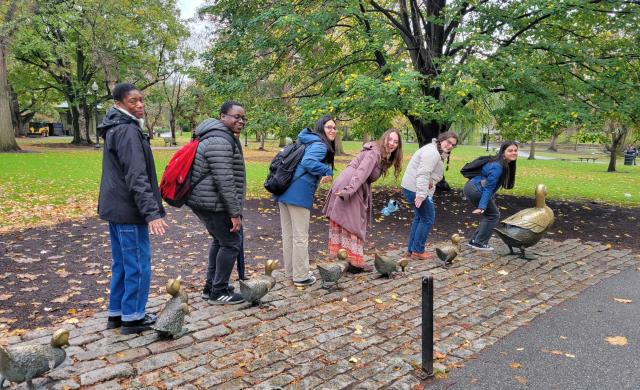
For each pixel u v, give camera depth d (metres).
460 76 9.64
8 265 5.59
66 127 60.88
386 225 8.59
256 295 4.23
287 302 4.49
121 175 3.50
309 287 4.94
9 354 2.70
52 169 16.92
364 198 5.40
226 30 12.38
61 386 2.95
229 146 3.99
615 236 8.03
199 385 3.02
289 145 4.92
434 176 5.86
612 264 6.13
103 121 3.52
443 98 10.41
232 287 4.57
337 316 4.20
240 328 3.89
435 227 8.49
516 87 10.37
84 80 33.16
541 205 6.22
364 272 5.50
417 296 4.76
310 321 4.08
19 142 36.12
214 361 3.33
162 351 3.45
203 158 3.99
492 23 10.79
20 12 23.53
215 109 12.16
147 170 3.58
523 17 10.95
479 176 6.36
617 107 10.12
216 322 3.98
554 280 5.42
